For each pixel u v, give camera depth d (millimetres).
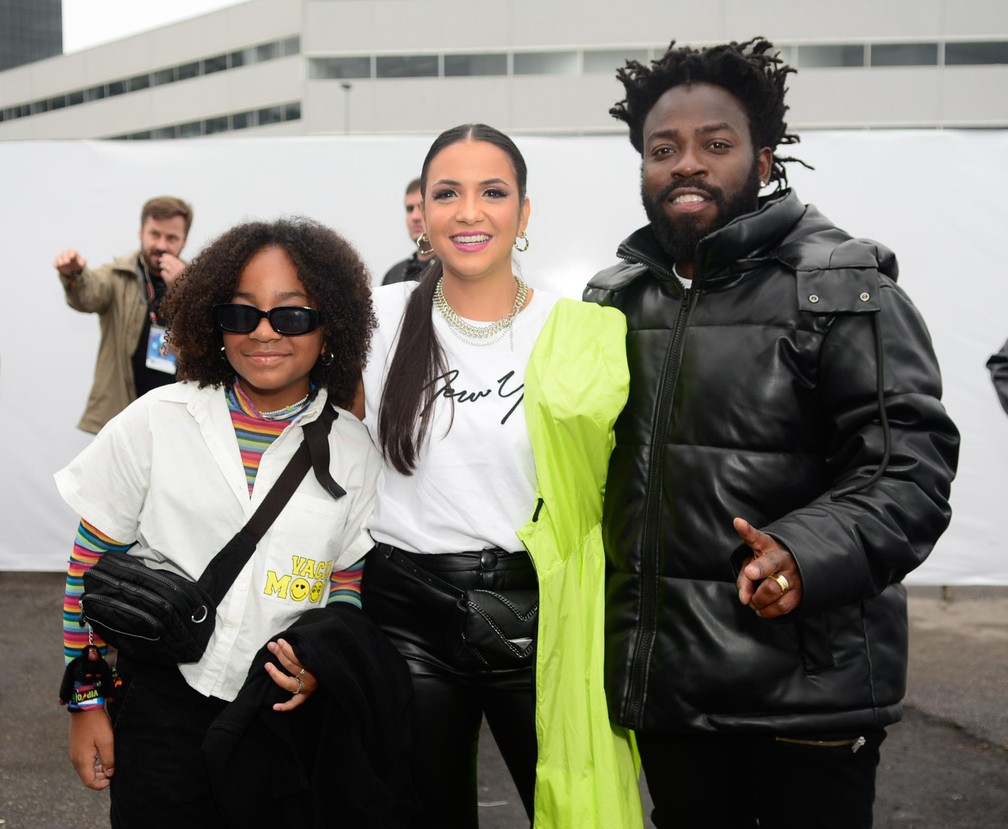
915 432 1780
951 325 5070
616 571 2051
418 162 5203
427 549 2084
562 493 2023
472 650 2008
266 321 1912
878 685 1867
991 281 5031
